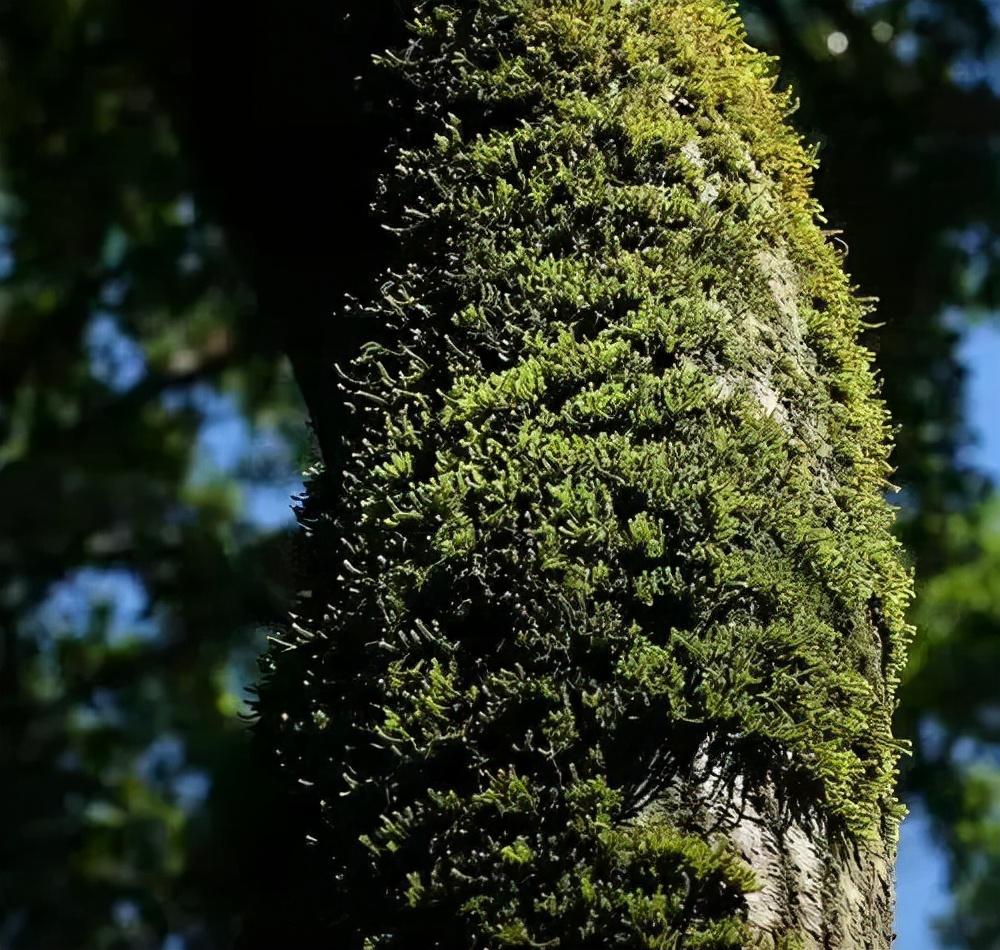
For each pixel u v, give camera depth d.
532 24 1.85
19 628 7.51
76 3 7.25
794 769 1.45
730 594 1.49
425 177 1.80
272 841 1.63
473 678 1.47
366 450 1.65
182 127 2.33
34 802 7.00
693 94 1.86
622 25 1.85
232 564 7.21
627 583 1.48
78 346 8.17
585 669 1.45
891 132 5.86
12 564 7.43
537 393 1.60
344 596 1.61
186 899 6.77
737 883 1.35
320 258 2.00
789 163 1.93
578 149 1.77
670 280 1.68
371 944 1.40
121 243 7.77
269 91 2.04
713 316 1.66
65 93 7.44
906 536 6.64
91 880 6.91
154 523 7.45
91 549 7.46
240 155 2.10
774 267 1.81
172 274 7.64
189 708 7.48
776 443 1.59
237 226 2.15
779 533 1.55
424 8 1.92
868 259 5.75
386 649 1.51
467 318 1.67
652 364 1.63
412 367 1.69
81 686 7.53
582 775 1.40
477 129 1.83
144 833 7.05
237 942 1.63
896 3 5.96
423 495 1.55
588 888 1.34
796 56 5.79
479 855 1.38
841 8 5.92
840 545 1.61
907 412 6.17
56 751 7.34
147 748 7.41
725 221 1.74
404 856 1.42
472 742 1.44
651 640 1.46
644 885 1.35
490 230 1.73
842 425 1.77
